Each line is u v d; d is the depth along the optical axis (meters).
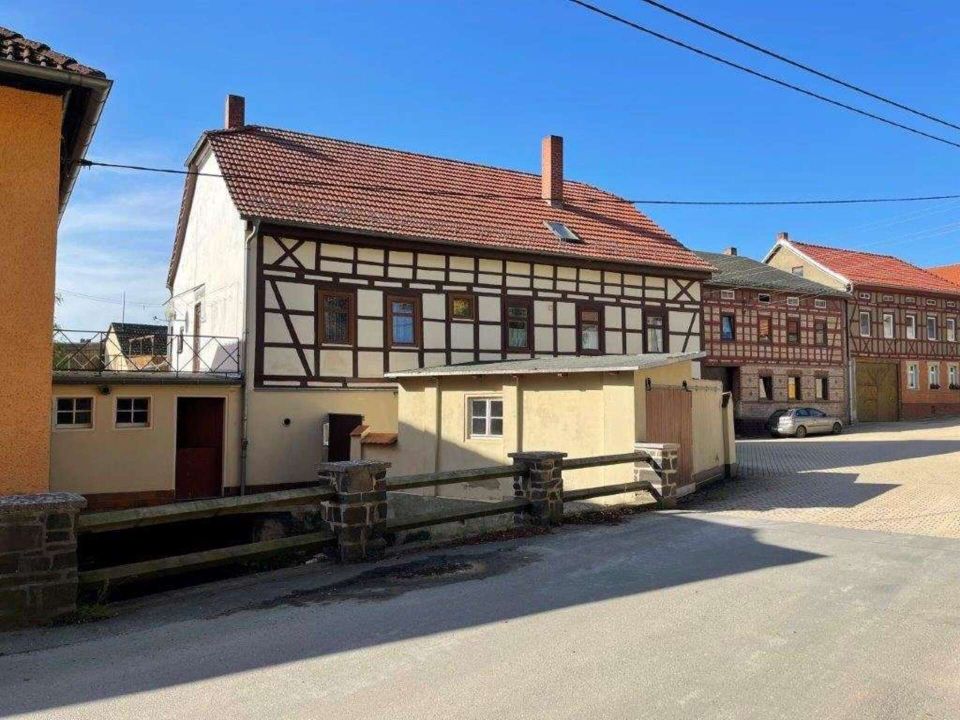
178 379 15.09
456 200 20.81
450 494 14.68
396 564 7.23
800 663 4.50
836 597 5.95
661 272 22.31
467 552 7.73
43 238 8.30
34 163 8.29
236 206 15.94
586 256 20.50
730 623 5.28
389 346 17.67
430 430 15.11
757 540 8.23
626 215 24.80
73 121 9.35
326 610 5.68
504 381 13.80
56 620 5.44
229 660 4.60
